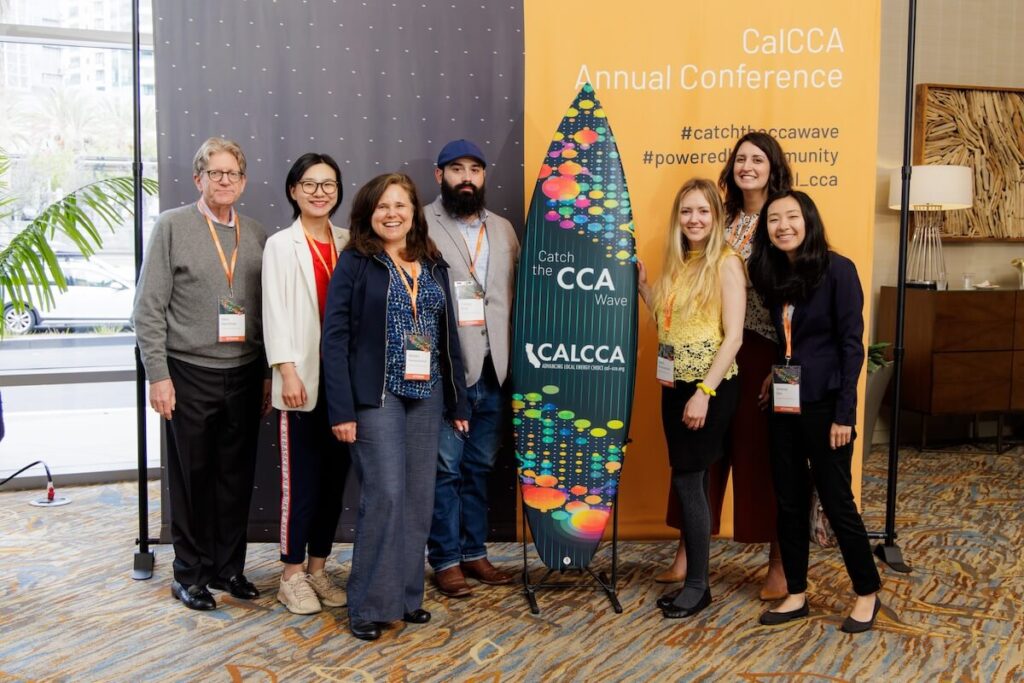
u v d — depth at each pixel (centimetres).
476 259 288
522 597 287
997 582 302
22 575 306
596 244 283
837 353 251
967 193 466
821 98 323
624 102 324
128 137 436
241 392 272
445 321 263
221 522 282
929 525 371
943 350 481
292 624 265
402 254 257
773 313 257
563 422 284
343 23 321
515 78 326
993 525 371
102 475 431
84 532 356
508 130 328
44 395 435
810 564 318
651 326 330
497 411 294
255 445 285
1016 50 533
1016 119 528
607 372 283
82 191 372
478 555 301
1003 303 487
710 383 256
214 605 276
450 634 258
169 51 315
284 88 321
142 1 426
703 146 325
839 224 326
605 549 336
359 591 253
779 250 255
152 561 308
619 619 269
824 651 246
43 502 398
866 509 395
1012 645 251
